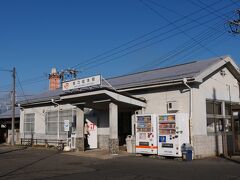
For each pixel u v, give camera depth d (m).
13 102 34.12
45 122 31.03
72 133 26.23
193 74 19.45
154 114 19.80
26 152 23.80
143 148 19.98
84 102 22.84
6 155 21.61
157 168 15.02
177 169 14.68
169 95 20.70
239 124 23.61
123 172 13.87
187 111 19.62
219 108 21.98
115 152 20.77
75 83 22.23
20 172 14.07
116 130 20.84
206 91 20.77
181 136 18.59
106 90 20.06
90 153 21.78
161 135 19.30
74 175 13.20
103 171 14.22
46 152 23.59
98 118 25.27
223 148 21.61
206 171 14.02
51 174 13.48
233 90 23.44
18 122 38.38
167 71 23.94
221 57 21.97
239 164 16.48
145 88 21.55
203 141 19.95
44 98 31.41
